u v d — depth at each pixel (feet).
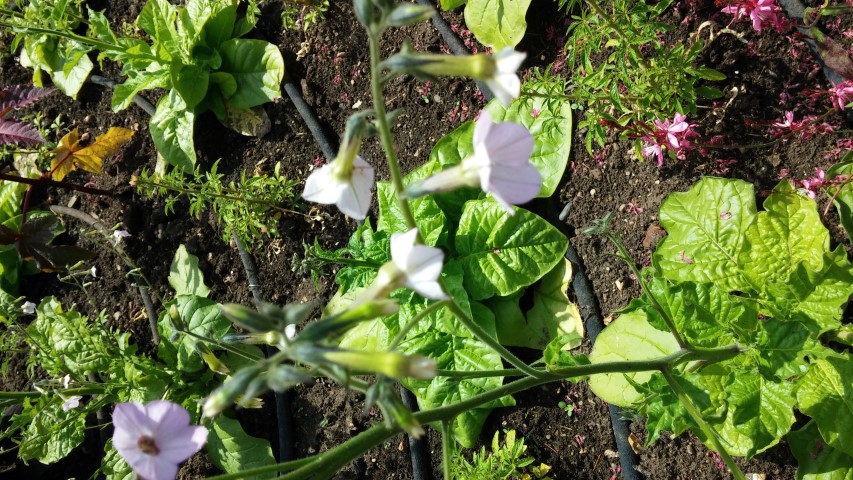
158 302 2.39
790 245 1.57
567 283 1.92
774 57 1.77
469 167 0.92
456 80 2.13
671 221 1.77
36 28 2.23
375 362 0.85
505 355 1.19
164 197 2.46
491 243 1.89
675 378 1.34
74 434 2.14
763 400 1.42
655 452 1.76
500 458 1.77
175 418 0.92
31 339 2.12
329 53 2.32
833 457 1.55
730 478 1.68
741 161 1.79
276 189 2.24
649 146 1.76
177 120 2.37
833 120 1.69
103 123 2.66
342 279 1.93
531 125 1.99
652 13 1.74
